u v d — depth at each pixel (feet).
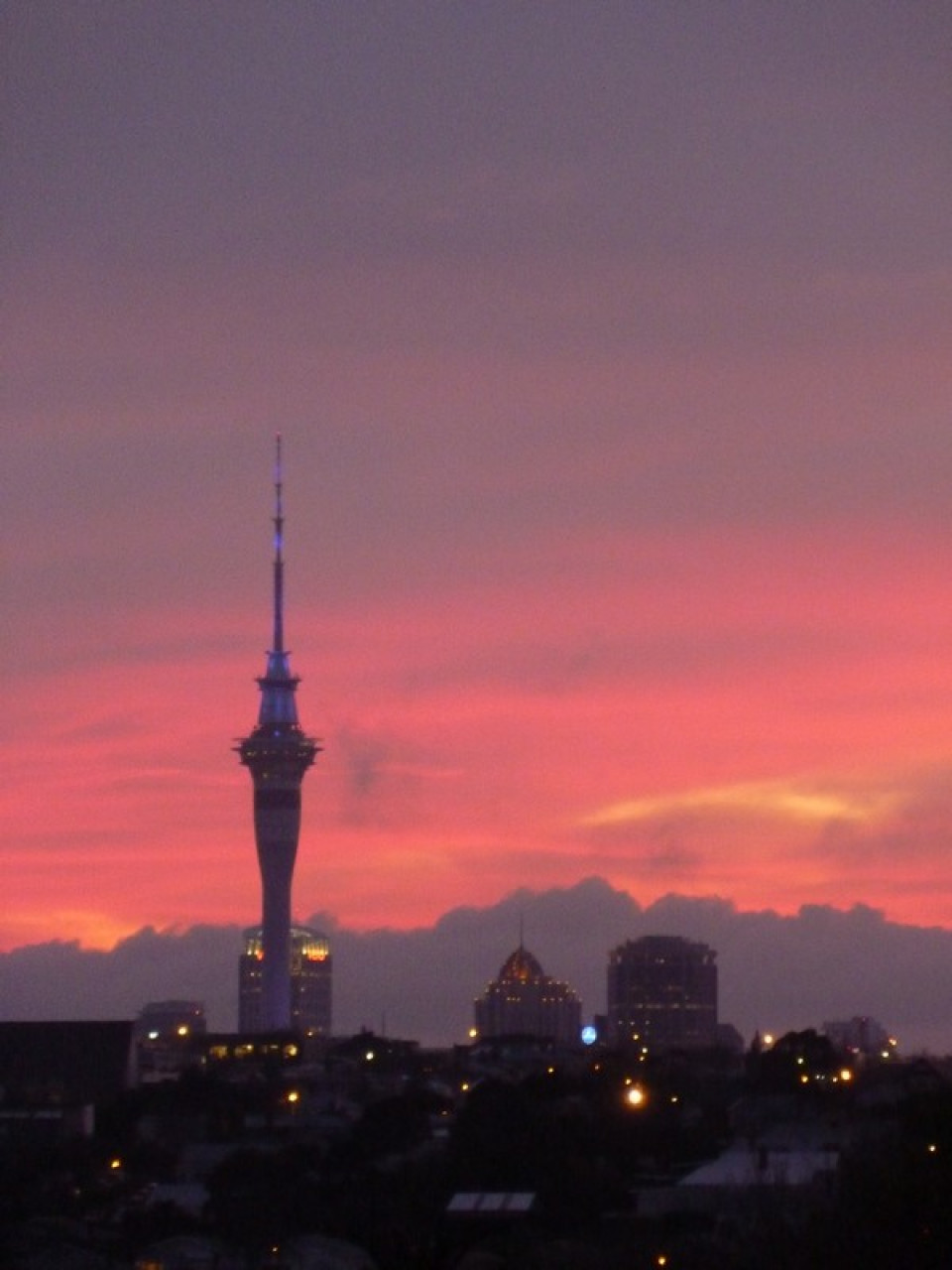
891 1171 580.71
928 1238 553.64
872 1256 557.33
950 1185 563.48
